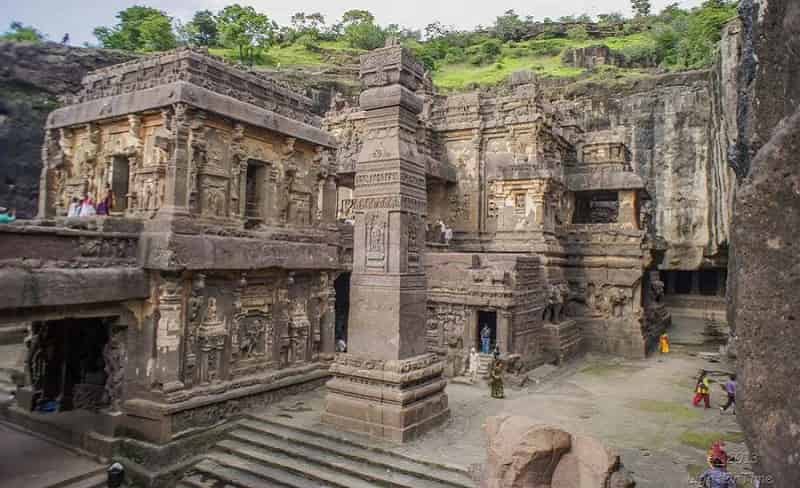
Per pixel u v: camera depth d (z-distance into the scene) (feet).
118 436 51.31
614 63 214.90
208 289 55.26
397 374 49.39
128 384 51.88
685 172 136.67
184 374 52.54
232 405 55.83
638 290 103.35
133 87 56.70
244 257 56.80
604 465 31.91
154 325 51.60
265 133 62.23
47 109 122.01
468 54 256.32
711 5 180.14
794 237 11.83
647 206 129.90
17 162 117.29
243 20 207.72
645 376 86.48
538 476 32.40
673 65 197.16
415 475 43.19
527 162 106.42
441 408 55.21
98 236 48.96
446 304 86.48
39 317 44.80
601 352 104.68
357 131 120.47
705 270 162.71
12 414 59.26
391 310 51.01
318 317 69.46
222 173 56.80
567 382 81.71
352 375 51.57
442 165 110.52
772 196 12.16
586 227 109.09
